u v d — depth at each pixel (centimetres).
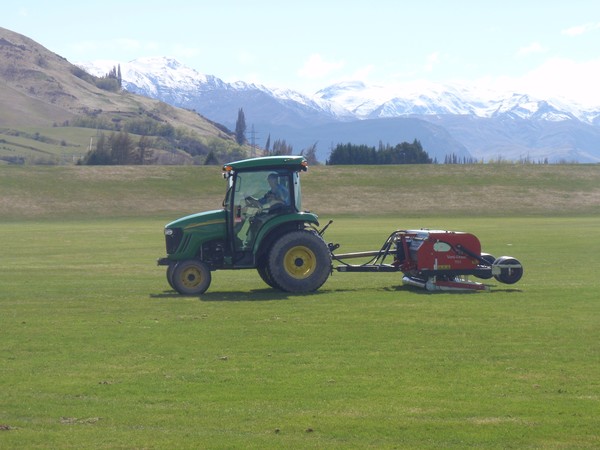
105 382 1391
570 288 2544
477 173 12412
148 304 2295
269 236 2492
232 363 1523
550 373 1431
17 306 2278
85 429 1157
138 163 17950
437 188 11575
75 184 11306
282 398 1293
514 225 7375
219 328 1880
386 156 19662
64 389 1351
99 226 7875
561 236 5550
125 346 1683
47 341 1742
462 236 2489
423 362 1518
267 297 2395
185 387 1359
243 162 2486
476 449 1071
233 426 1166
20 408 1252
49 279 3053
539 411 1218
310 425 1166
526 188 11588
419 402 1266
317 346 1667
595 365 1485
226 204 2512
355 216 9875
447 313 2053
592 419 1181
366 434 1129
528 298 2314
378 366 1490
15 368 1494
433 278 2488
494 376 1415
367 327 1870
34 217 9638
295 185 2502
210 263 2511
